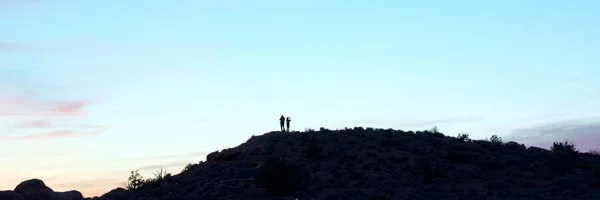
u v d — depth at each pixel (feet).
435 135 264.72
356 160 220.02
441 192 179.73
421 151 230.27
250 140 262.26
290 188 186.29
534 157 232.32
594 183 187.52
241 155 241.55
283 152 237.25
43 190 246.27
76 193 255.91
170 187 213.46
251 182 199.72
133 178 229.04
